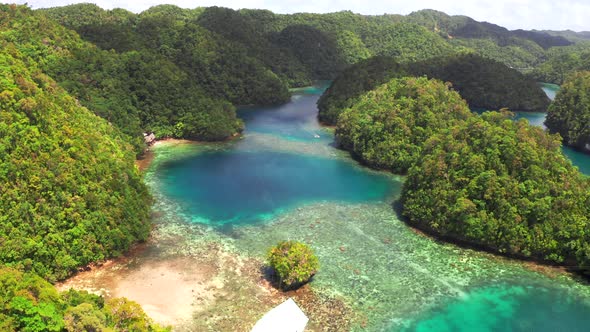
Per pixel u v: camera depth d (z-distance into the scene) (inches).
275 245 2310.5
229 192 2982.3
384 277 2068.2
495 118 2780.5
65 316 1266.0
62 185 2124.8
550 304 1918.1
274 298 1891.0
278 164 3587.6
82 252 2016.5
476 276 2101.4
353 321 1771.7
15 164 2047.2
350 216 2677.2
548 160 2427.4
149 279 1984.5
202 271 2059.5
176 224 2496.3
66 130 2438.5
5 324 1192.2
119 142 3149.6
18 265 1802.4
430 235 2468.0
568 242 2142.0
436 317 1813.5
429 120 3545.8
